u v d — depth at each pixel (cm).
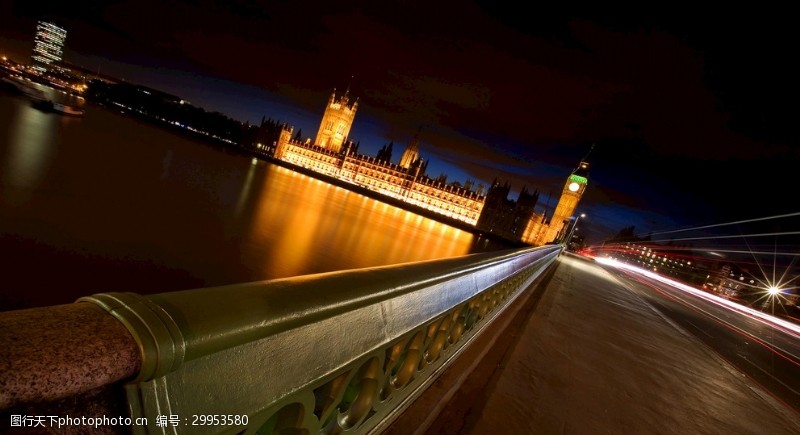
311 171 13862
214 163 8881
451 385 272
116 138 7500
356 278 135
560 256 3039
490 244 10712
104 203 3575
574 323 659
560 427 291
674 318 1215
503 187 11856
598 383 406
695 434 357
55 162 4369
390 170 13025
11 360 44
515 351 420
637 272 5731
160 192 4631
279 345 98
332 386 134
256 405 92
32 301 1828
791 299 4156
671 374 524
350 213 7544
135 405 63
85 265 2355
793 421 471
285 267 3491
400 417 213
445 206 12194
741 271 7512
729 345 981
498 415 274
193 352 69
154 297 71
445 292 221
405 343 177
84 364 51
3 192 3053
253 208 5400
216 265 3045
